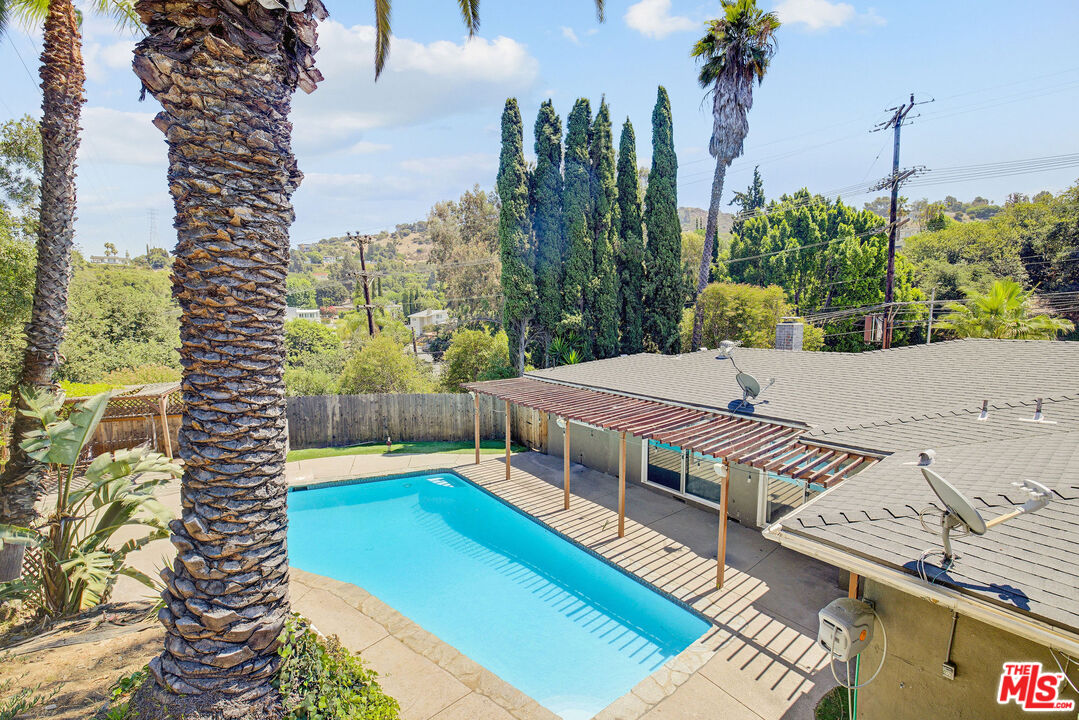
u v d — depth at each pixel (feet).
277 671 16.80
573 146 92.12
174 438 63.62
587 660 29.66
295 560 42.09
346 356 138.72
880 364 46.32
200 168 14.56
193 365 15.28
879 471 25.11
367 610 30.50
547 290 91.97
